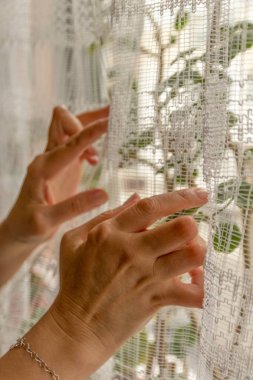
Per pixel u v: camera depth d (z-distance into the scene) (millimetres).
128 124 573
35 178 647
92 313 493
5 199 815
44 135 772
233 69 469
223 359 479
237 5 464
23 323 755
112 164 593
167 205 483
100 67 695
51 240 741
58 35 725
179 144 533
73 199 628
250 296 471
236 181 472
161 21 537
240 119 463
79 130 667
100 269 482
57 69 739
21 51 758
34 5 735
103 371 623
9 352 504
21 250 692
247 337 471
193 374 580
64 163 641
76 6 696
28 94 773
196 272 526
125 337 505
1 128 798
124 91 575
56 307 507
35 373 491
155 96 543
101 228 489
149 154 561
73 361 495
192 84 521
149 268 478
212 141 483
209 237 486
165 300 500
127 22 564
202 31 512
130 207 494
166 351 588
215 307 480
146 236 471
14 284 765
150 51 551
